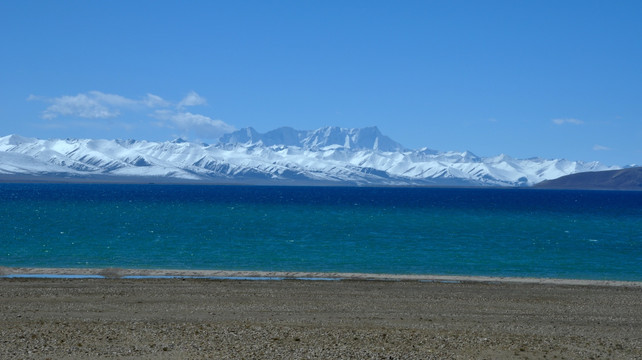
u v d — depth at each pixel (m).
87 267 39.94
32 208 121.62
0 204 139.00
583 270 42.62
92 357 15.67
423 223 89.00
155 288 28.75
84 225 77.19
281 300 26.33
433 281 33.78
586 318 23.72
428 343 18.02
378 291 29.28
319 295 27.80
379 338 18.56
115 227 74.62
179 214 106.31
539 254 51.62
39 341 17.27
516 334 20.12
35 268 36.34
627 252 54.06
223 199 198.25
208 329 19.62
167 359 15.62
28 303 24.53
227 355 16.05
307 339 18.20
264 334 18.84
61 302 24.88
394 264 44.03
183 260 44.56
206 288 29.06
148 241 57.88
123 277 33.75
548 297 28.53
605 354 17.27
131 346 16.89
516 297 28.34
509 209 143.38
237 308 24.34
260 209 129.25
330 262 44.62
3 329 19.02
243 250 51.41
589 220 102.75
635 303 27.31
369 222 89.81
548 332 20.89
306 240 60.81
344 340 18.16
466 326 21.62
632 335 20.75
